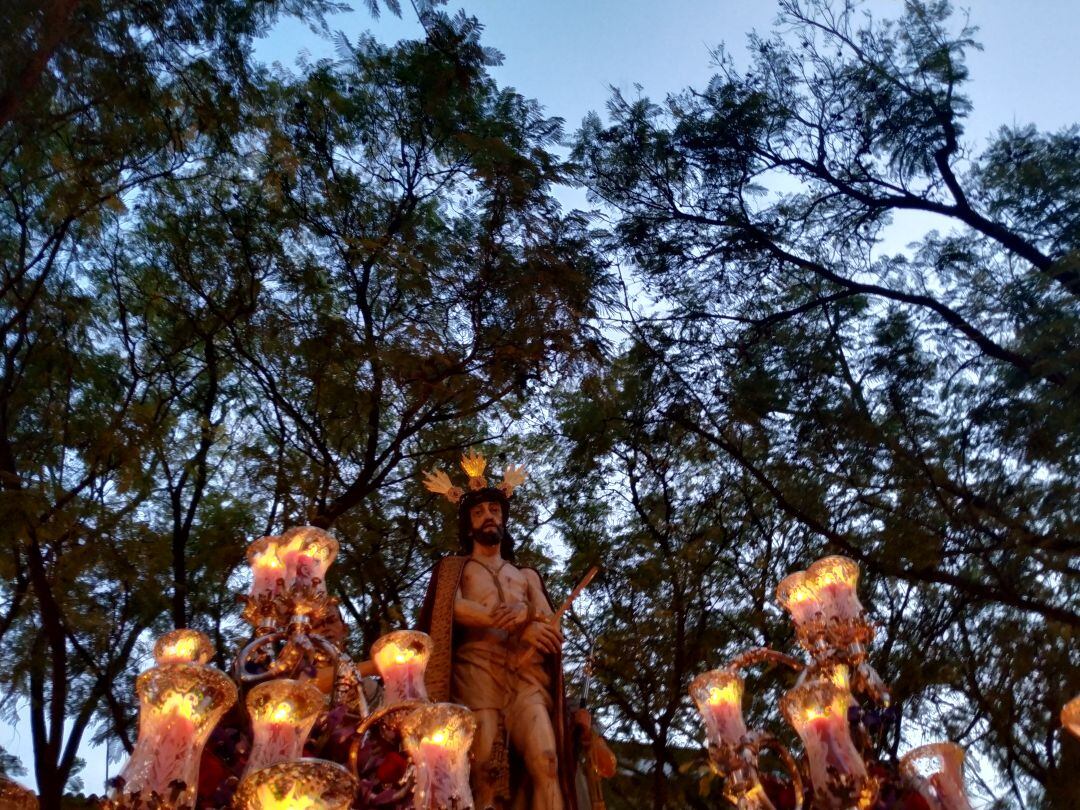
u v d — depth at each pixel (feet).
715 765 20.61
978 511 51.44
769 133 60.64
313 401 51.60
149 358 53.01
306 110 52.60
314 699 17.39
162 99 44.19
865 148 60.23
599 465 57.47
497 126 53.67
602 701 53.47
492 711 28.19
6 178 45.91
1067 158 57.11
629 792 51.80
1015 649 49.78
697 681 21.30
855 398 56.39
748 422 56.29
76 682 48.65
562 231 53.36
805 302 60.34
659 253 60.44
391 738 20.79
